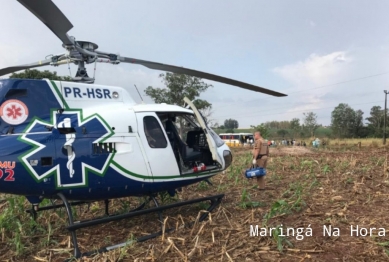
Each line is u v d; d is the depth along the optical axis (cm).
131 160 502
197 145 636
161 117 580
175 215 618
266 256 428
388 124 7006
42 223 577
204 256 432
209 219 550
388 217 564
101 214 650
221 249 450
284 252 439
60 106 485
